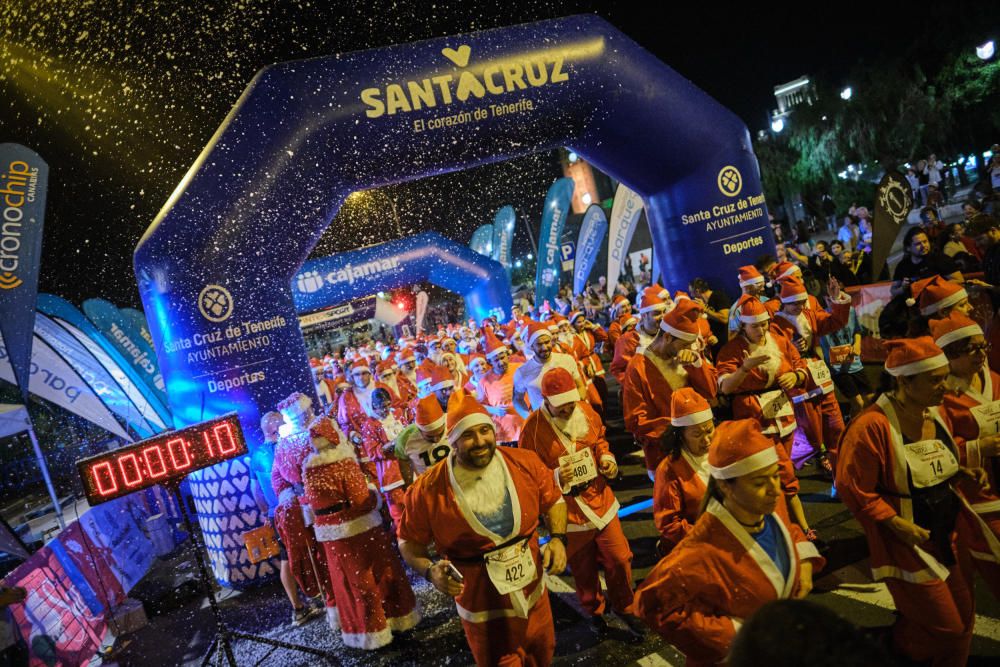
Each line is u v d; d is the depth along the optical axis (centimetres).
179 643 651
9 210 754
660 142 909
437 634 544
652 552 595
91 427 1241
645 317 662
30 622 559
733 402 553
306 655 562
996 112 2338
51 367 1044
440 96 818
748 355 548
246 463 776
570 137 902
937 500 314
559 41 857
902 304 738
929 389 299
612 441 1015
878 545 317
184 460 494
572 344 1036
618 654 451
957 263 777
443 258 2297
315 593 616
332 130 789
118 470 472
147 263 767
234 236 765
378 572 538
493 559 346
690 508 379
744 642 130
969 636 312
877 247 1051
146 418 1186
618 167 945
